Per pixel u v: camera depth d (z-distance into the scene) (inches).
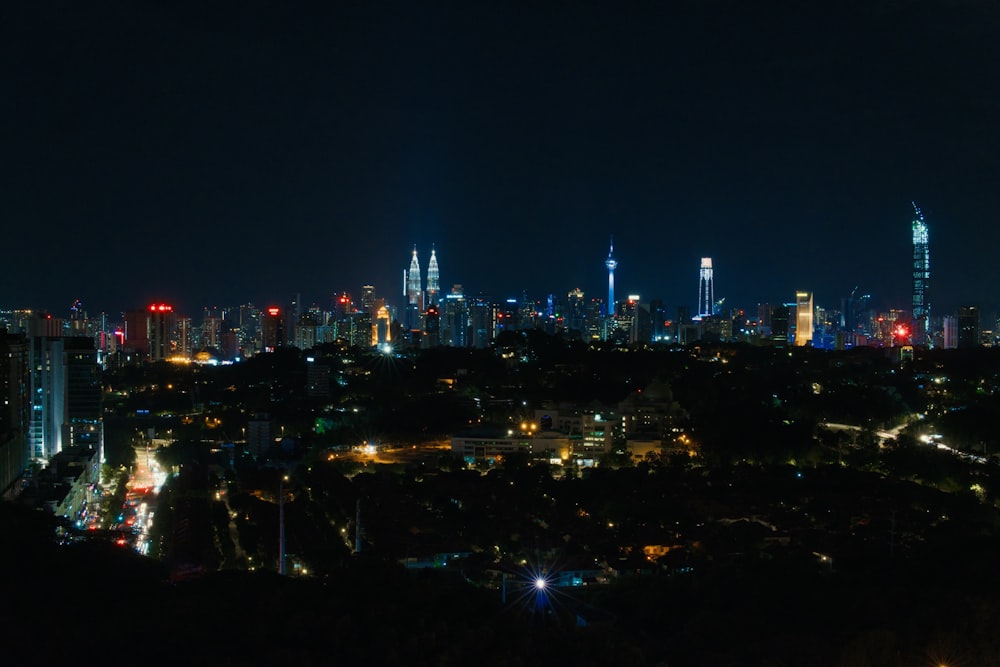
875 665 7608.3
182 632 7042.3
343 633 7130.9
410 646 6943.9
